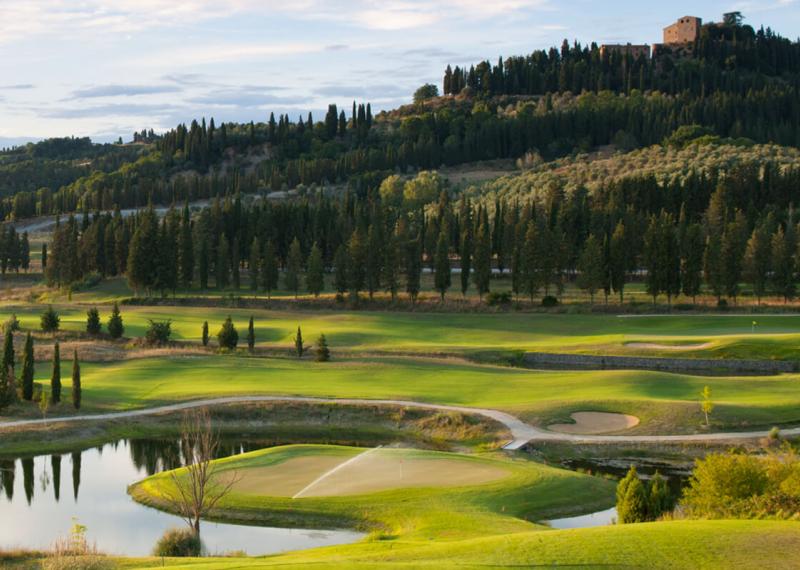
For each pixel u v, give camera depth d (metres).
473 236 192.00
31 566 41.62
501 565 35.62
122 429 86.19
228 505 59.81
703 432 79.44
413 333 144.00
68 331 133.38
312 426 88.25
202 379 104.75
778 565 35.00
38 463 76.94
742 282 177.38
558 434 80.31
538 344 132.62
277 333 143.00
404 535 52.22
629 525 41.12
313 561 37.22
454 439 82.31
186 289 188.25
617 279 160.75
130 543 54.88
